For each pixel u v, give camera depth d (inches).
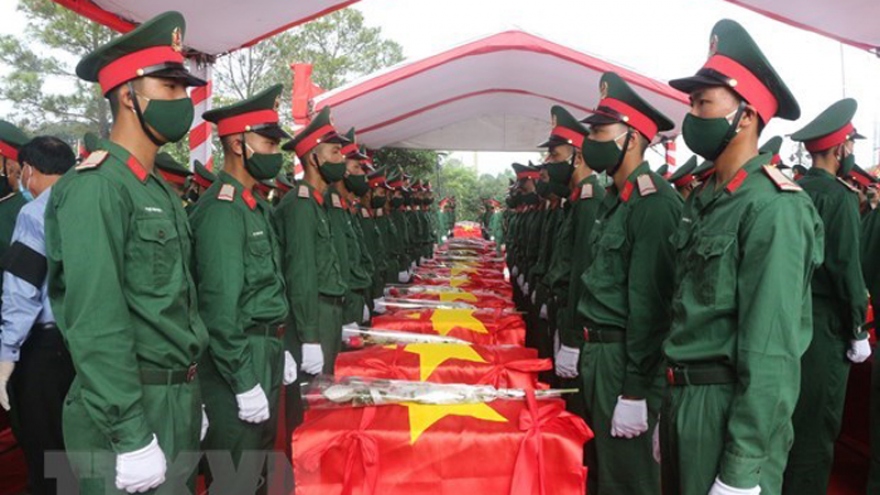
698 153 84.4
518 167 307.1
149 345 81.4
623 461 116.7
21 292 111.7
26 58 561.0
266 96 116.0
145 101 83.2
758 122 81.3
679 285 86.3
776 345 70.6
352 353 137.3
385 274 292.4
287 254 146.3
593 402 120.2
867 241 151.3
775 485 72.7
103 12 185.8
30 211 113.7
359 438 94.1
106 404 73.0
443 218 836.6
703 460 78.3
